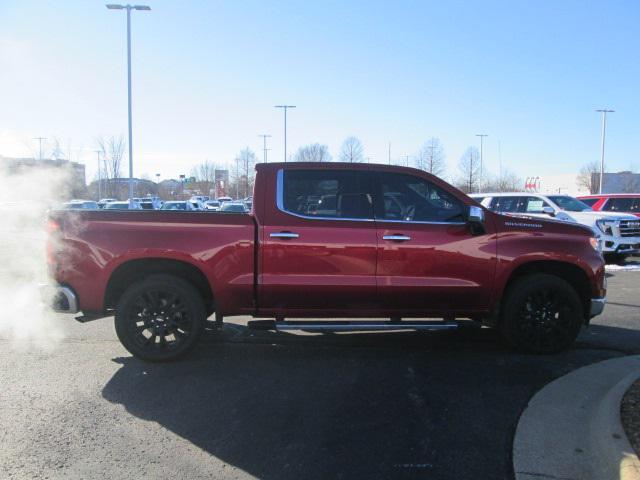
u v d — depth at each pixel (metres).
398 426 4.05
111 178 44.38
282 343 6.31
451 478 3.32
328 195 5.59
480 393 4.72
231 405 4.43
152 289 5.45
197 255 5.40
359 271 5.47
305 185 5.59
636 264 14.65
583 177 72.50
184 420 4.14
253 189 5.61
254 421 4.12
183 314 5.52
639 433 3.66
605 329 7.01
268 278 5.44
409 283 5.51
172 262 5.54
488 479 3.31
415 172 5.71
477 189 53.47
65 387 4.83
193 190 82.12
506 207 15.35
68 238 5.39
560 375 5.19
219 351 5.98
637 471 3.14
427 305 5.63
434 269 5.54
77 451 3.62
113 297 5.70
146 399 4.55
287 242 5.42
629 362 5.57
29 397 4.58
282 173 5.61
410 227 5.55
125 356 5.78
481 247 5.59
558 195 15.48
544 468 3.43
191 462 3.49
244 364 5.52
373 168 5.67
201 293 5.79
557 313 5.80
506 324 5.78
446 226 5.59
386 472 3.38
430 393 4.72
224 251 5.41
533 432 3.94
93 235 5.39
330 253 5.45
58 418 4.15
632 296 9.43
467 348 6.14
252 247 5.43
